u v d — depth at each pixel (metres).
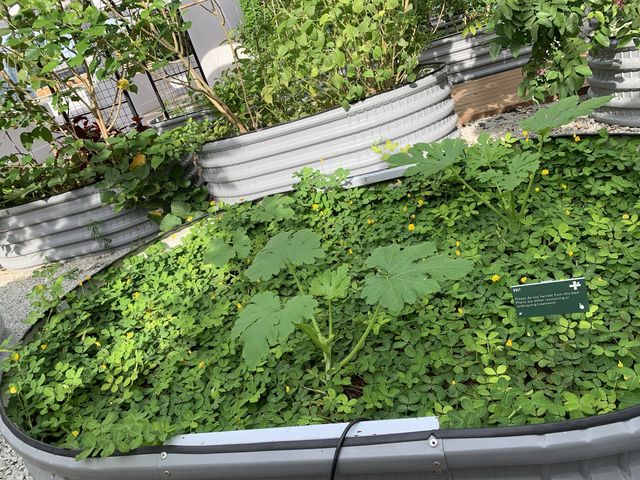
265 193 4.04
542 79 3.44
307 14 3.23
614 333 1.54
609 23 3.20
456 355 1.64
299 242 1.87
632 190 2.13
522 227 2.11
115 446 1.49
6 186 4.36
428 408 1.49
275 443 1.35
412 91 3.67
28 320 2.39
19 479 2.16
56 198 4.20
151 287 2.58
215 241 2.17
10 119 4.00
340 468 1.28
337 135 3.72
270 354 1.86
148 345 2.13
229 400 1.74
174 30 3.68
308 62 3.43
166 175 4.23
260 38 4.14
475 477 1.24
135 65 3.87
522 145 2.47
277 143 3.83
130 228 4.36
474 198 2.35
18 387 1.87
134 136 4.11
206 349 2.06
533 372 1.52
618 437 1.12
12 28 3.59
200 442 1.44
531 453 1.15
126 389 1.90
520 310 1.57
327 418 1.56
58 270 4.29
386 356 1.71
